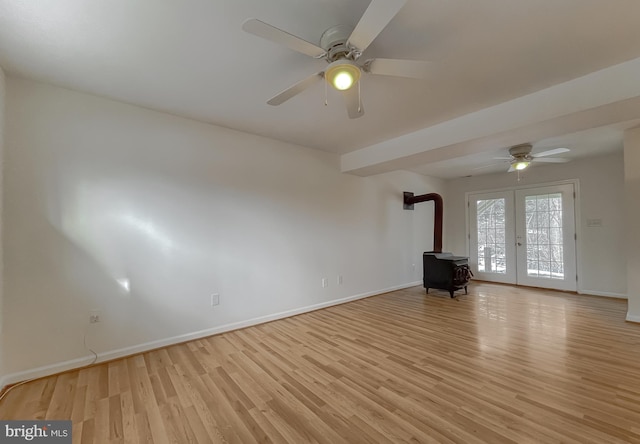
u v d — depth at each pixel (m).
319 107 2.77
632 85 2.05
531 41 1.84
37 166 2.26
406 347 2.73
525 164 4.13
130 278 2.64
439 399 1.90
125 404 1.88
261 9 1.54
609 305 4.13
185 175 2.99
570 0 1.50
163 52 1.92
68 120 2.40
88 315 2.44
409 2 1.50
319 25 1.68
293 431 1.62
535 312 3.84
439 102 2.69
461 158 4.62
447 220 6.63
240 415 1.76
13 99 2.18
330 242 4.31
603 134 3.53
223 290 3.21
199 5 1.51
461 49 1.91
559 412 1.74
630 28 1.72
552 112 2.41
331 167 4.36
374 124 3.22
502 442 1.51
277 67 2.11
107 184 2.56
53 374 2.27
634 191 3.36
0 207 2.08
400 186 5.54
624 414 1.72
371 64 1.75
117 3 1.48
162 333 2.80
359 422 1.69
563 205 5.05
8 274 2.14
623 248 4.46
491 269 6.00
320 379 2.17
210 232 3.14
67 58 1.97
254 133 3.49
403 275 5.54
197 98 2.58
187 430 1.64
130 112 2.69
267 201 3.62
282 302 3.71
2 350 2.10
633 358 2.44
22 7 1.50
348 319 3.63
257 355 2.60
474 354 2.56
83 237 2.44
